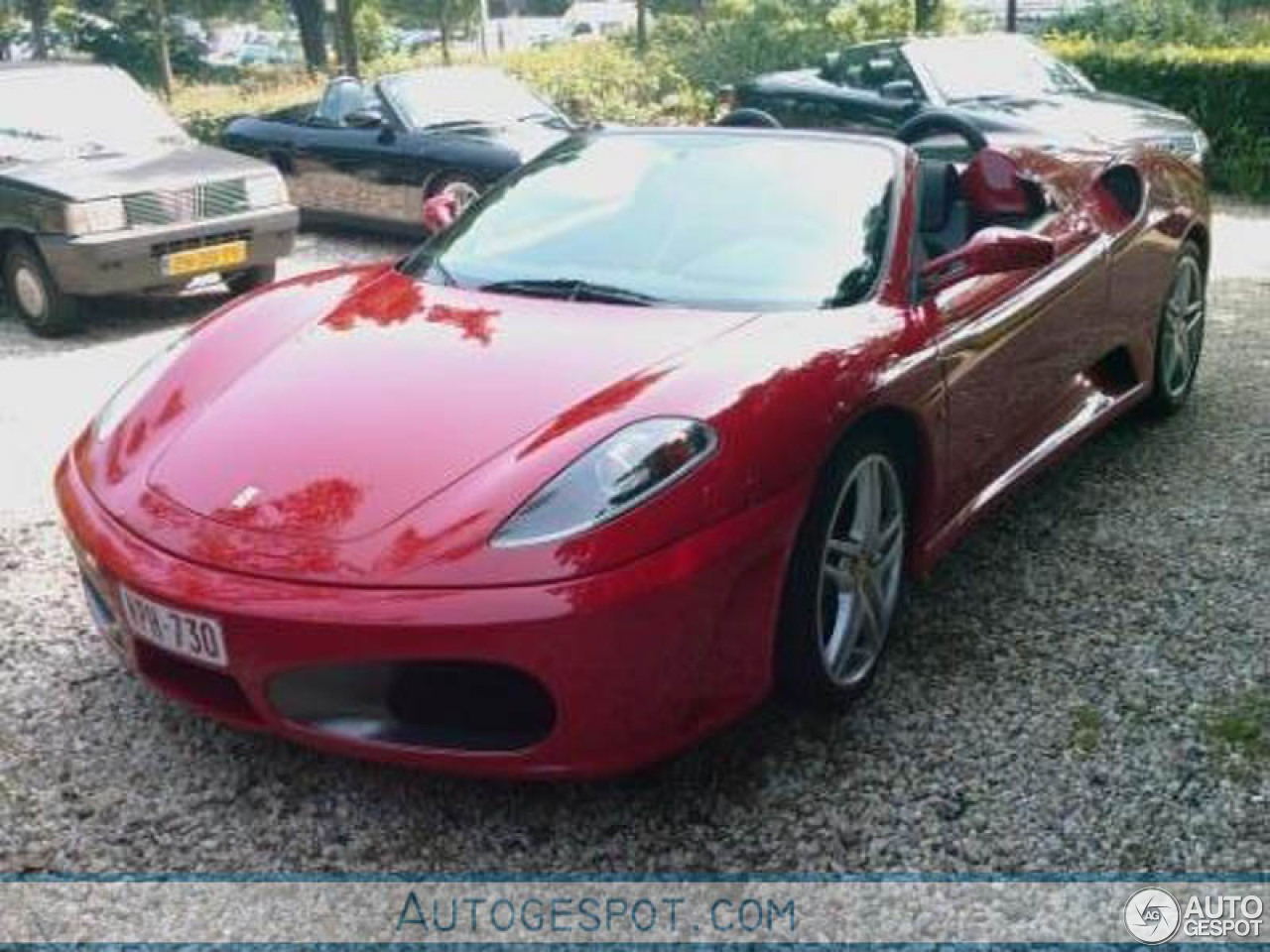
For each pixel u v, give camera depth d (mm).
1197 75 11023
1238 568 3721
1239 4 18703
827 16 16531
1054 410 4055
